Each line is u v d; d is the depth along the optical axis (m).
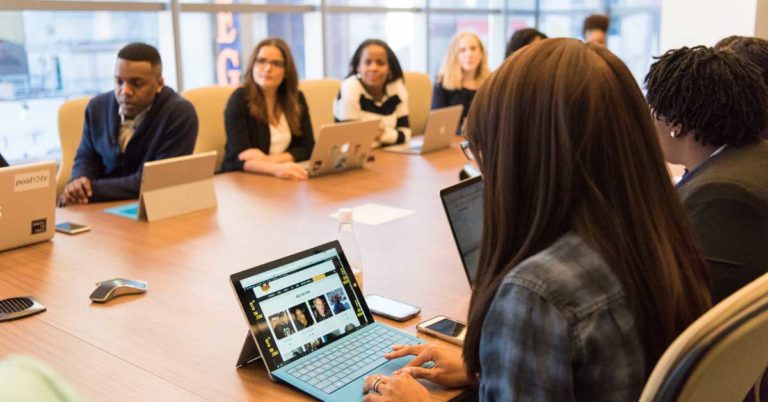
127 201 2.71
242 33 5.42
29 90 4.38
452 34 7.27
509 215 0.93
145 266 1.93
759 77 1.38
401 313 1.57
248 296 1.30
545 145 0.90
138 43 2.90
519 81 0.92
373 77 4.09
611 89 0.90
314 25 5.89
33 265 1.95
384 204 2.59
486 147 0.96
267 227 2.30
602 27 5.69
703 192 1.36
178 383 1.29
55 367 1.35
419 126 5.23
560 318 0.85
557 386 0.85
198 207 2.52
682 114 1.40
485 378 0.92
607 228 0.90
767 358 0.92
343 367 1.30
